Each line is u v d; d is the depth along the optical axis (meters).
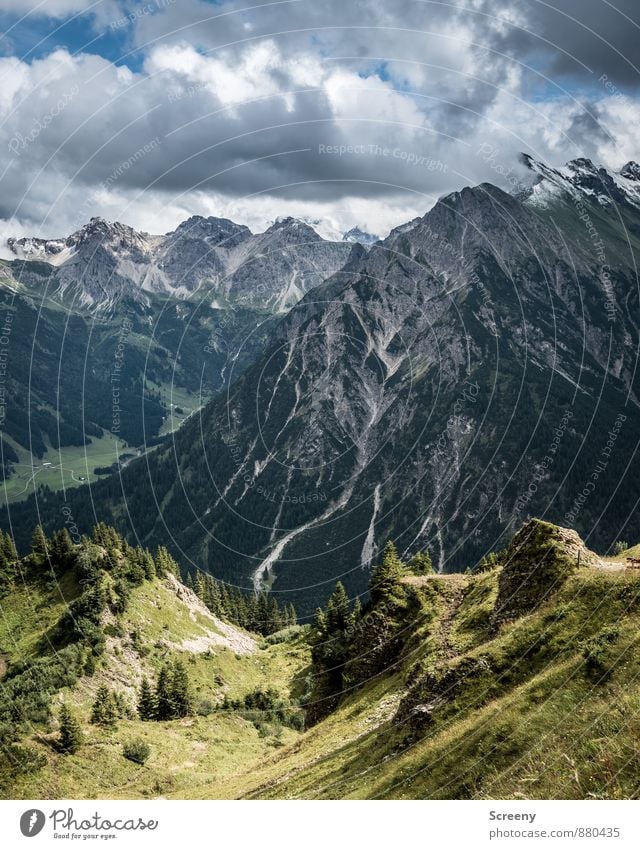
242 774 67.38
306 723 82.62
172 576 141.88
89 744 76.12
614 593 46.72
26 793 65.44
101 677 95.56
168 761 77.81
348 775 47.97
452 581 76.06
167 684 94.00
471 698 45.59
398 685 62.88
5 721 75.19
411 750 45.03
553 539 55.41
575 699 40.00
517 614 52.97
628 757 35.34
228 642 130.75
